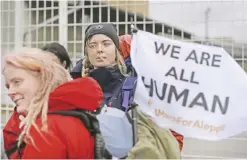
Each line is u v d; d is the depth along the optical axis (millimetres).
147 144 2086
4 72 1824
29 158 1664
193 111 2023
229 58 2082
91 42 2482
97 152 1775
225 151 4539
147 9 4969
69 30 5387
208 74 2057
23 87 1763
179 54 2094
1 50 5465
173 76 2064
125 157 2031
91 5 5137
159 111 2043
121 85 2299
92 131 1786
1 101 4875
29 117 1724
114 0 5141
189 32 4789
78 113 1776
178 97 2039
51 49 3012
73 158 1695
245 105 2018
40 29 5613
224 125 2006
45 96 1763
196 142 4656
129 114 2168
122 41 2697
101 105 2127
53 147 1662
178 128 2025
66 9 5285
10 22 5617
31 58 1790
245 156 4410
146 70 2078
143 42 2131
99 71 2311
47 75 1790
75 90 1777
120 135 2035
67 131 1704
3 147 1986
